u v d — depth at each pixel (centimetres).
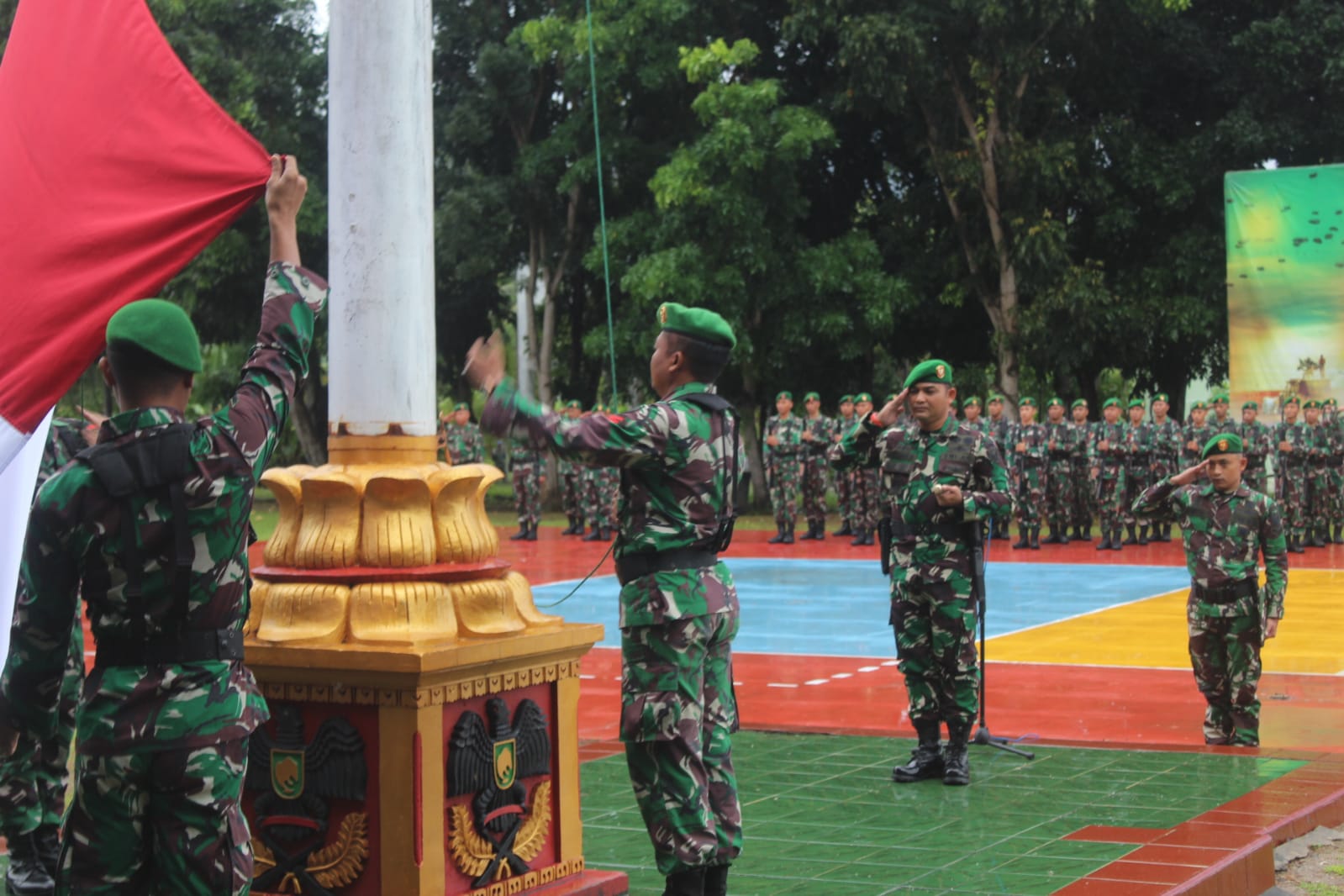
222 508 363
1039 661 1166
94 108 470
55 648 359
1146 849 593
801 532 2600
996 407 2320
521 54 2886
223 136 464
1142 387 3141
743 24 2945
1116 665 1141
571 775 525
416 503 489
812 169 2958
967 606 726
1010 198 2678
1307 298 2311
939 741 745
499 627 493
